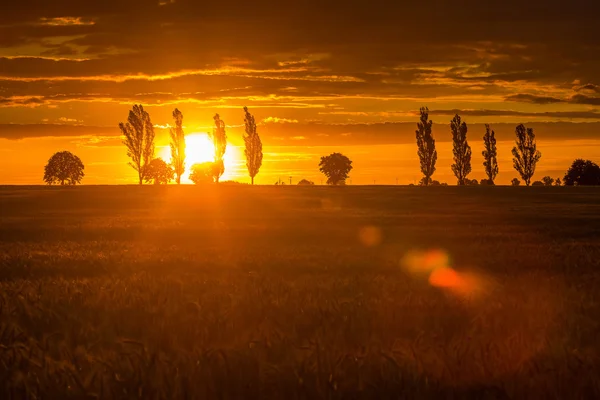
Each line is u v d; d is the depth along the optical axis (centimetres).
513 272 2884
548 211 8788
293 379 1218
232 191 13588
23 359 1330
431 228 6122
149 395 1152
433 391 1161
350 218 7419
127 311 1803
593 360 1313
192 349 1434
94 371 1241
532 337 1496
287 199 11350
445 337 1525
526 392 1155
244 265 3216
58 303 1927
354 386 1197
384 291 2162
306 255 3697
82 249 4203
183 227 6106
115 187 14750
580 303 1895
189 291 2222
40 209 9675
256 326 1579
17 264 3278
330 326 1617
